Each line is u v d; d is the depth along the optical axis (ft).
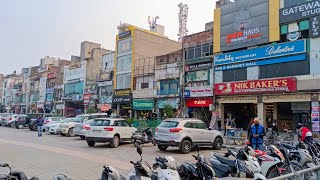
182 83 107.24
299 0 78.28
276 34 82.33
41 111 211.82
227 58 93.97
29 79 237.04
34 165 35.55
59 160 39.32
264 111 83.41
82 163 37.50
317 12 74.13
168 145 49.98
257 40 86.74
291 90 76.28
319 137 69.92
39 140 66.80
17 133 87.35
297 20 78.38
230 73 93.20
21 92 247.09
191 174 22.13
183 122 51.11
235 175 24.27
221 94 93.61
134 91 131.03
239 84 88.53
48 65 217.56
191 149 53.93
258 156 28.37
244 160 24.58
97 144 62.03
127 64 139.33
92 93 159.74
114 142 56.65
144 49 140.46
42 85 214.90
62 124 80.38
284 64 80.07
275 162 27.58
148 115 119.03
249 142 41.42
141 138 59.06
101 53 173.88
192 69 105.19
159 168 20.54
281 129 83.25
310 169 19.19
